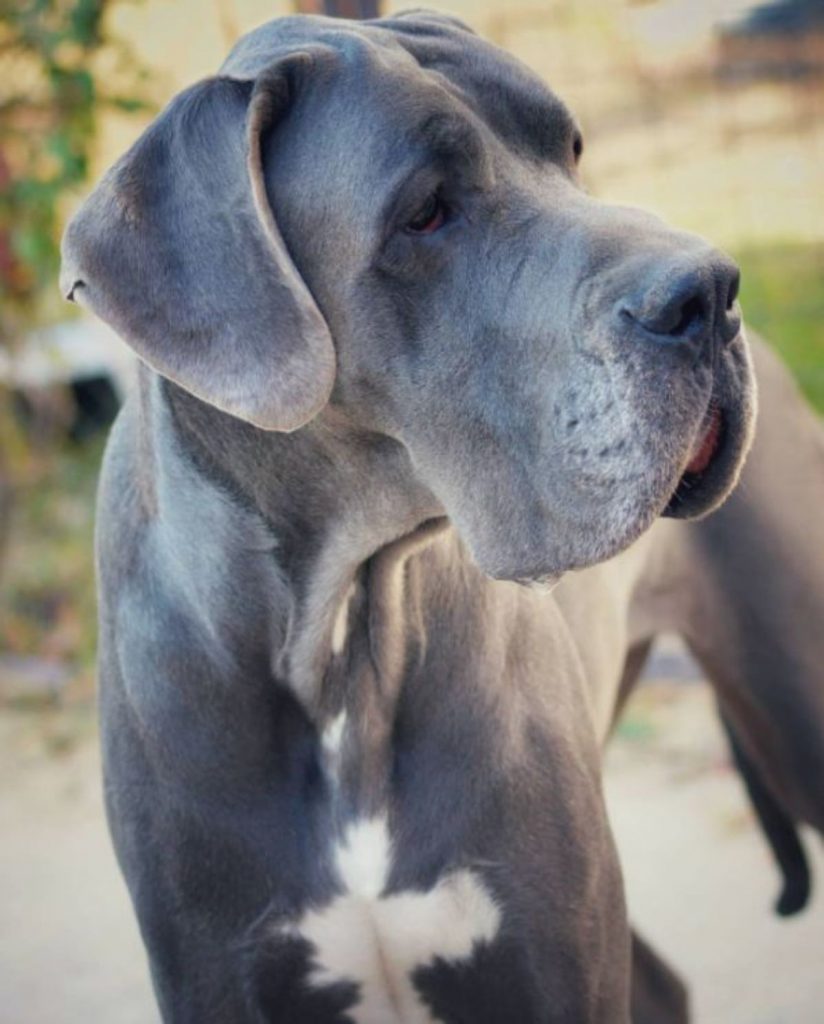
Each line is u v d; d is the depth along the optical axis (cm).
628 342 91
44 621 245
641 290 91
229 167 96
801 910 142
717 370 94
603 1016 109
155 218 96
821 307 257
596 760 111
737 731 139
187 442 103
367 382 100
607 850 109
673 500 98
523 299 96
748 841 170
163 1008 109
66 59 221
